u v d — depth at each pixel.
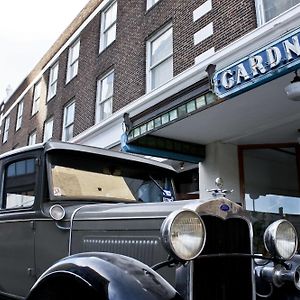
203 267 2.33
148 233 2.61
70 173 3.47
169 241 2.05
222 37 9.05
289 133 8.30
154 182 3.95
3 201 3.73
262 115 7.30
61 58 17.81
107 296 1.99
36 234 3.27
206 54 9.40
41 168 3.38
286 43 5.10
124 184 3.72
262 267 2.90
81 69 15.69
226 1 9.11
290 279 2.74
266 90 6.16
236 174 8.94
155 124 7.57
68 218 3.08
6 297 3.49
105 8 15.02
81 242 2.95
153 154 8.38
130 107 11.51
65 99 16.61
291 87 5.23
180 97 7.04
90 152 3.56
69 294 2.33
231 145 9.05
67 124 16.31
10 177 3.72
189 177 10.08
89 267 2.19
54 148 3.38
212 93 6.25
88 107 14.59
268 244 2.53
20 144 21.17
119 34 13.46
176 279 2.29
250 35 7.86
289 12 7.18
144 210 2.71
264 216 8.68
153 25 11.78
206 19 9.62
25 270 3.32
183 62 10.17
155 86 11.45
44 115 18.52
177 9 10.78
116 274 2.10
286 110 7.07
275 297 2.84
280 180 8.87
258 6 8.41
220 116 7.28
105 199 3.48
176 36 10.60
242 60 5.70
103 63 14.15
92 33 15.39
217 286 2.38
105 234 2.83
